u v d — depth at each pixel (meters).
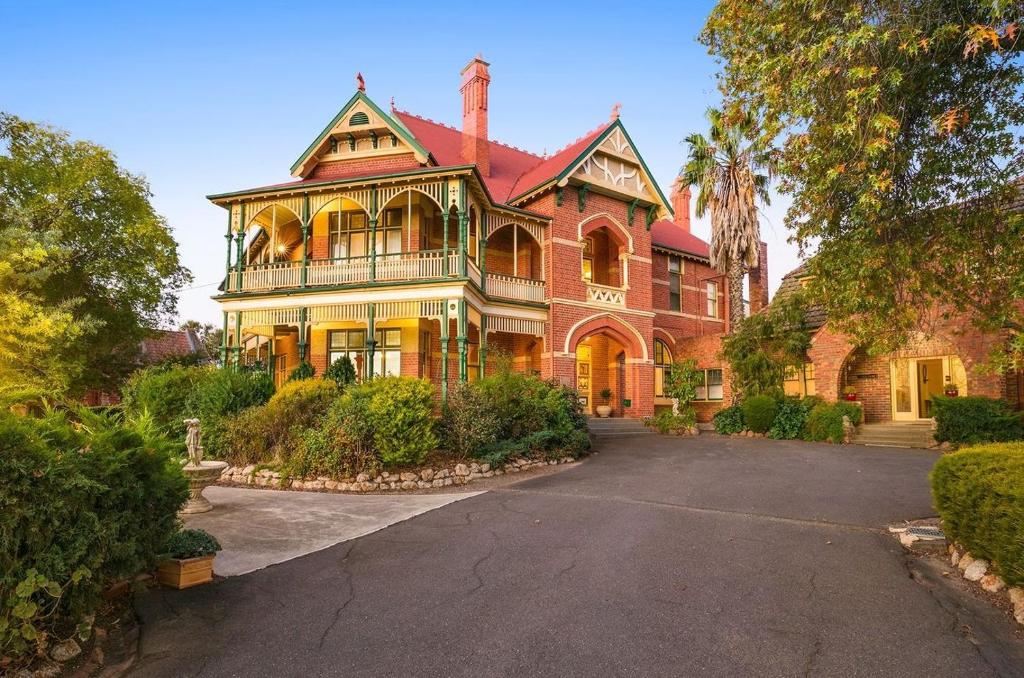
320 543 6.93
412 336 19.09
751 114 7.86
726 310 27.64
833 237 7.61
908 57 5.92
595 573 5.75
